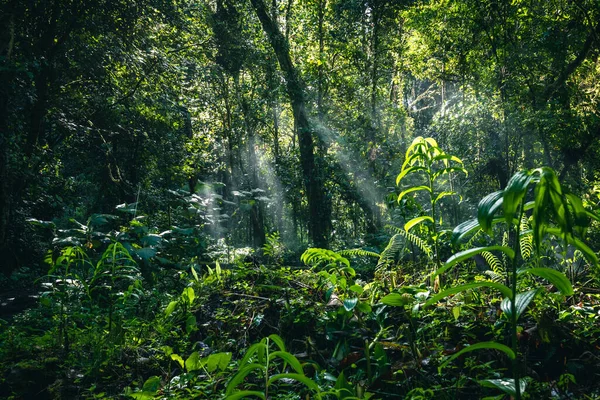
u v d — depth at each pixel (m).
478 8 16.22
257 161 26.50
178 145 20.69
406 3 19.33
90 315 5.08
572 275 4.39
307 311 4.26
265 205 25.52
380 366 3.25
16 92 14.09
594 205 3.82
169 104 18.42
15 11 14.15
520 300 2.07
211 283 5.78
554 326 3.39
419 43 21.12
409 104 28.92
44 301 5.38
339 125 18.98
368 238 13.15
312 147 19.30
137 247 7.58
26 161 15.30
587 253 1.83
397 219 11.46
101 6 15.72
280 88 19.41
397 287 4.48
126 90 17.95
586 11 15.77
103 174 21.12
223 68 21.88
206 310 5.13
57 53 15.96
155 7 16.64
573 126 15.38
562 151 16.03
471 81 18.50
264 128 25.31
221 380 3.58
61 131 18.11
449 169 4.16
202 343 4.45
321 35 21.17
